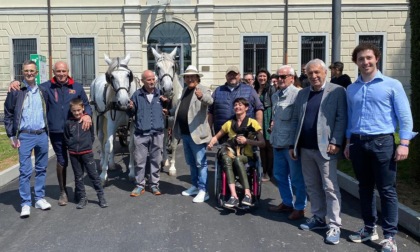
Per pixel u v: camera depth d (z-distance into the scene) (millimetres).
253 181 5789
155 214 5660
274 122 5480
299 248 4500
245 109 5801
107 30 20031
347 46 19953
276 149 5535
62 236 4875
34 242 4707
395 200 4324
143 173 6629
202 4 19703
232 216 5570
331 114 4609
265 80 7562
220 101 6246
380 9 19688
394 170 4293
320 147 4613
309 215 5629
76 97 5934
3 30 20062
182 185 7238
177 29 20188
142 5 19906
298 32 19891
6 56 20203
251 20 19922
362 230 4715
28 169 5605
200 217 5527
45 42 20094
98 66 20156
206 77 20094
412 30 6305
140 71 20172
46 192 6812
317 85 4691
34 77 5637
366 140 4297
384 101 4223
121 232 4988
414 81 6363
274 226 5188
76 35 20031
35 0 19875
